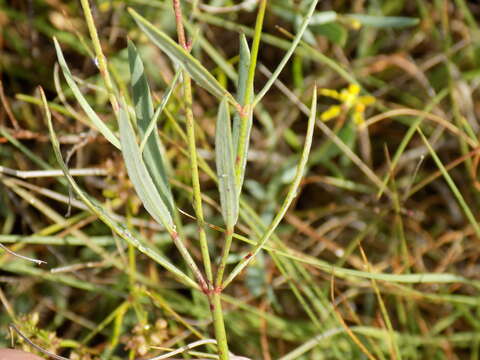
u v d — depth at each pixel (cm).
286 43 45
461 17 52
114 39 43
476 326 41
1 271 42
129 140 22
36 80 46
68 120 43
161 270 43
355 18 42
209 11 44
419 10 53
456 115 45
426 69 53
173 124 37
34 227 41
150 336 34
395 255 44
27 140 44
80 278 40
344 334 38
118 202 39
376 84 51
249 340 42
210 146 47
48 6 46
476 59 52
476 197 49
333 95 44
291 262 39
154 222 42
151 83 45
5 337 37
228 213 23
